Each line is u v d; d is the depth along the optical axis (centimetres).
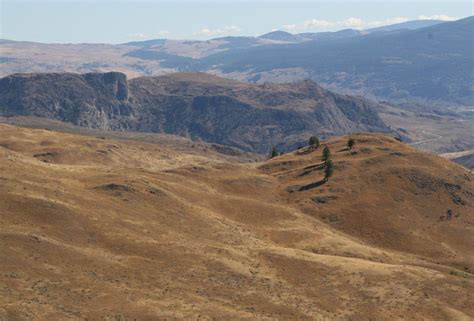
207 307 6338
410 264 9994
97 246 7431
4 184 8369
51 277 6269
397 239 11794
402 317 7031
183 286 6850
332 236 11025
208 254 8069
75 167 12019
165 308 6112
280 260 8425
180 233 8825
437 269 9969
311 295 7350
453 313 7212
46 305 5644
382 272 8219
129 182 10475
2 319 5181
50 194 8562
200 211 10444
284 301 6994
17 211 7581
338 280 7894
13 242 6700
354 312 7000
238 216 11256
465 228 12569
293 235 10600
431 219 12812
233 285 7212
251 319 6231
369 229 12100
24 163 10669
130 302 6106
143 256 7469
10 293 5694
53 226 7512
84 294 6081
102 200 9181
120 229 8138
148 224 8750
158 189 10600
